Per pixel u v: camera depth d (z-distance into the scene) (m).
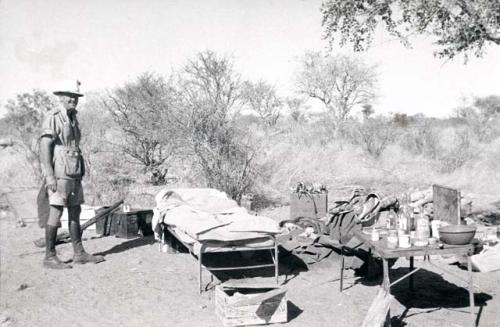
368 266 6.21
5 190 11.80
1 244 8.02
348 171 13.81
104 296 5.68
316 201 9.35
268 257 7.05
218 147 10.43
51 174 6.68
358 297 5.62
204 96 10.54
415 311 5.17
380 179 13.35
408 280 6.22
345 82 26.92
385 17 7.73
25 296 5.66
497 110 22.84
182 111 10.49
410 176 13.67
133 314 5.11
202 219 6.43
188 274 6.54
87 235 8.89
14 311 5.19
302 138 16.53
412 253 4.54
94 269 6.77
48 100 13.23
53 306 5.35
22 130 12.85
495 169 14.27
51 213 6.80
